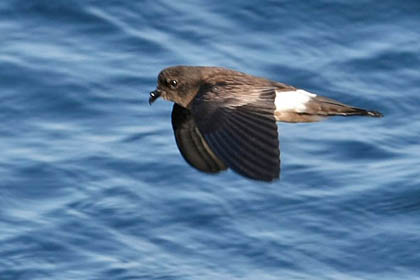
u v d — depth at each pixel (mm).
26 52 19656
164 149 17750
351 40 20062
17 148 17859
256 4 20656
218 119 10812
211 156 11945
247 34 20141
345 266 16047
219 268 15953
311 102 12039
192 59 19547
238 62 19484
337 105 11984
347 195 16969
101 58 19578
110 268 16000
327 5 20625
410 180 17156
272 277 15797
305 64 19531
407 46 19844
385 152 17781
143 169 17438
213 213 16719
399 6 20625
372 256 16188
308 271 15922
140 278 15844
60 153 17750
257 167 10391
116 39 19969
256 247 16219
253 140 10586
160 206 16859
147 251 16250
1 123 18344
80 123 18375
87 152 17750
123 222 16656
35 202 17000
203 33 20125
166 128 18203
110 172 17422
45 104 18719
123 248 16297
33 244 16359
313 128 18203
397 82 19219
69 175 17375
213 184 17156
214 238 16391
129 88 18969
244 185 17125
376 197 16938
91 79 19109
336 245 16297
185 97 12367
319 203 16844
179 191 17062
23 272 15969
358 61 19594
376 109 18703
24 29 20156
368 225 16578
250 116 10805
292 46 19922
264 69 19375
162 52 19688
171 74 12430
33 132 18188
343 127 18266
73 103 18719
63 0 20547
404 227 16547
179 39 20000
